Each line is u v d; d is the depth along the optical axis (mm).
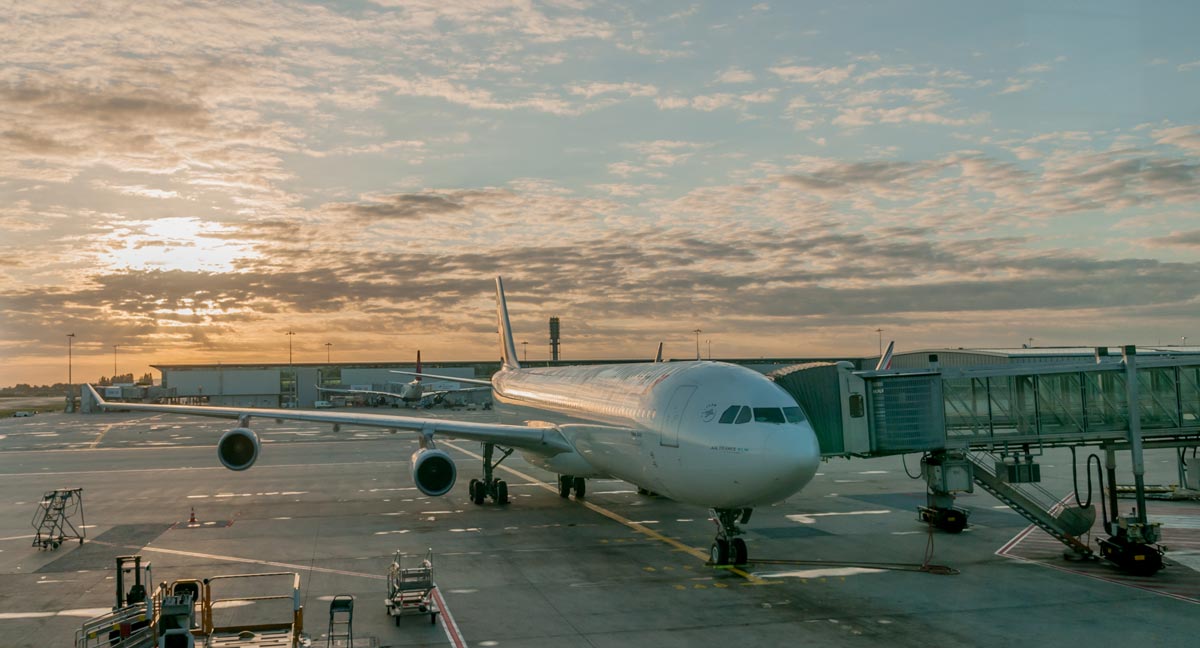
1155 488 36219
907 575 22141
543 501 36156
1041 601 19453
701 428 21234
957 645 16156
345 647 16078
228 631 16812
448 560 24312
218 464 53188
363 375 163750
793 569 22844
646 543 26688
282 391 161625
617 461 26391
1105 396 25047
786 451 19625
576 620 18047
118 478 45938
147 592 20688
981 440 25734
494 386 50938
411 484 43031
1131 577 21875
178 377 151125
